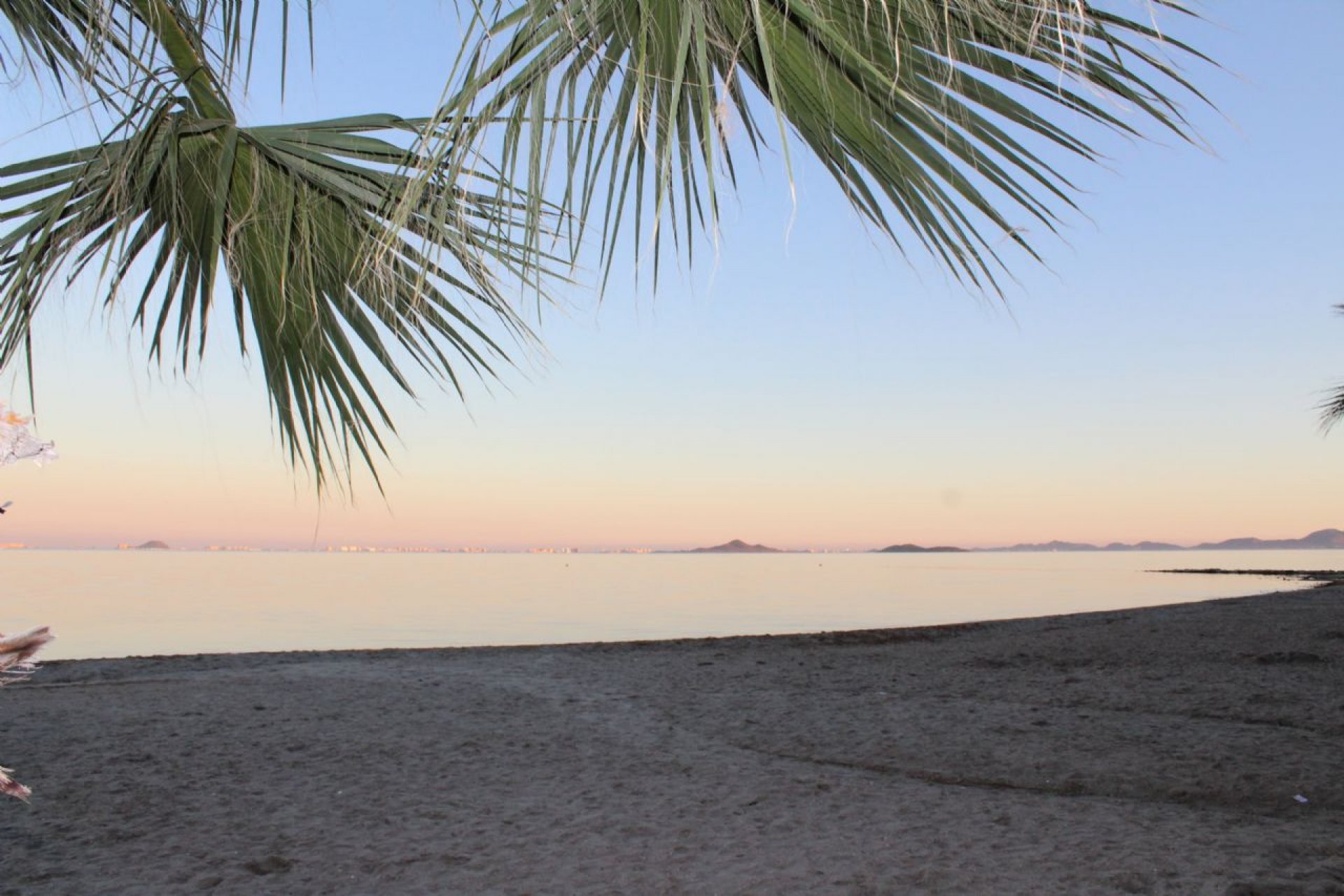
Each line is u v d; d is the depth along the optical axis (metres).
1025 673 8.98
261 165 2.33
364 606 27.47
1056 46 1.39
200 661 10.45
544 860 3.67
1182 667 8.86
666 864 3.60
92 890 3.34
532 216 1.38
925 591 38.41
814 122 1.72
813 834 3.94
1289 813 4.12
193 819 4.26
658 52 1.51
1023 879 3.29
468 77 1.40
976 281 1.61
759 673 9.46
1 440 0.78
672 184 1.59
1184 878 3.25
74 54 2.18
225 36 2.27
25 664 0.80
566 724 6.74
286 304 2.53
